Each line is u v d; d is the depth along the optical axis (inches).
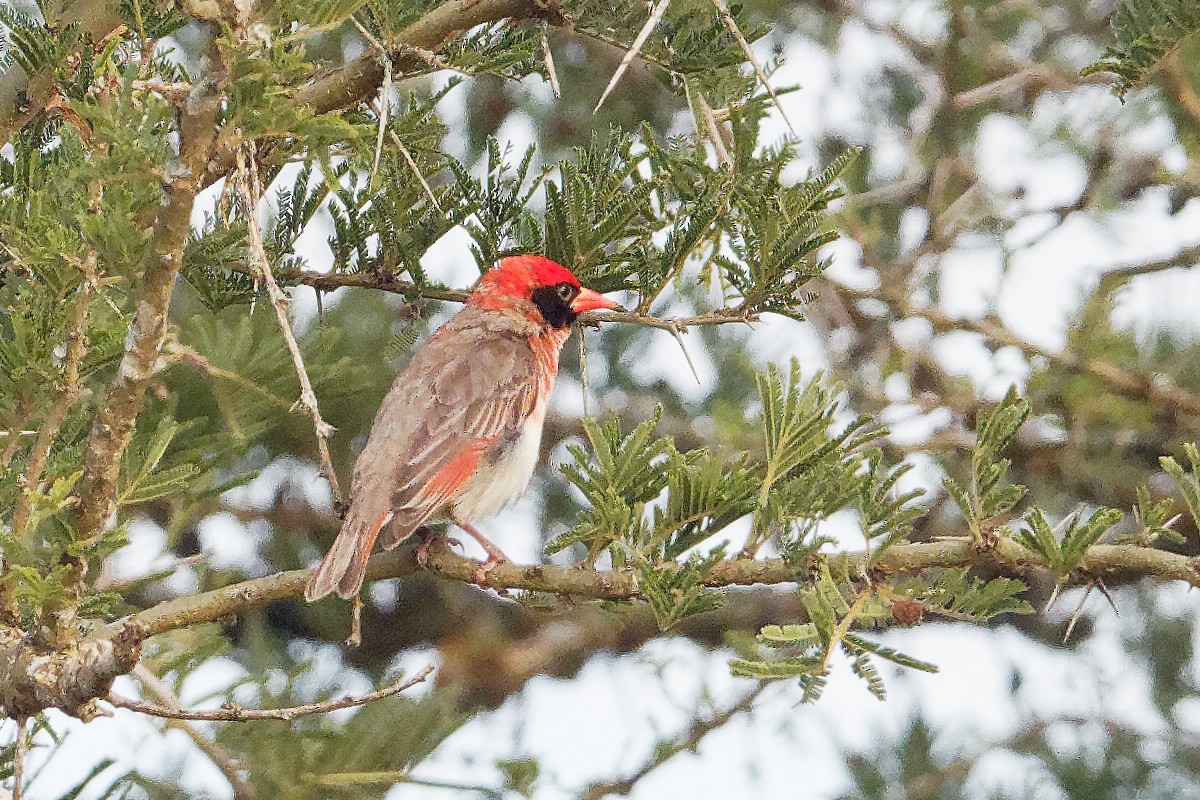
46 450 296.4
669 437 324.5
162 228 261.4
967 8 606.9
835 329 637.9
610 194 396.8
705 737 539.2
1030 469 623.2
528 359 463.2
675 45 375.6
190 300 505.4
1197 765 591.8
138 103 292.5
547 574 337.1
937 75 629.6
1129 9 375.2
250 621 585.9
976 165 639.1
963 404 611.8
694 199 380.2
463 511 448.5
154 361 281.9
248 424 406.3
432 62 336.2
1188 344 609.0
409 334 406.3
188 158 255.8
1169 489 617.6
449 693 462.3
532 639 678.5
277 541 606.2
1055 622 645.9
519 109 629.0
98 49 336.5
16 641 311.6
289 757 417.4
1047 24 613.6
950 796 589.6
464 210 390.6
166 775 428.8
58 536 307.4
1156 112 587.5
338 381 506.0
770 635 284.2
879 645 278.8
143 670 392.8
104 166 254.4
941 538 318.3
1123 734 596.7
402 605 664.4
